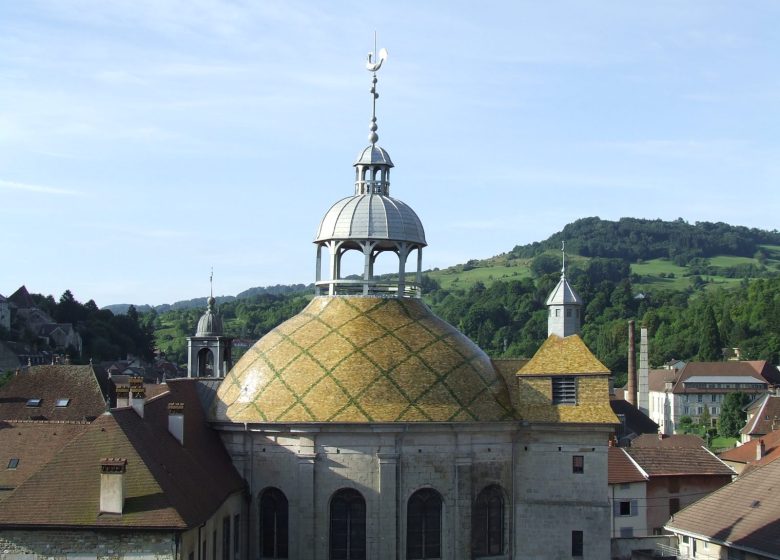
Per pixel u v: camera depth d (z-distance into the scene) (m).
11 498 47.31
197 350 87.44
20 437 69.38
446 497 59.12
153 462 49.59
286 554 59.34
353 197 67.81
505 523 62.03
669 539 77.94
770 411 150.50
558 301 65.31
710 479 95.00
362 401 58.59
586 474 62.62
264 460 60.03
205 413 62.84
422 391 59.59
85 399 91.81
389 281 66.69
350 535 58.53
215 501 52.81
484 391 61.91
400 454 58.47
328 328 63.09
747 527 64.44
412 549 58.78
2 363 178.00
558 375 63.34
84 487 47.62
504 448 62.00
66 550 46.47
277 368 61.72
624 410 140.75
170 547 46.25
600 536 62.12
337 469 58.47
